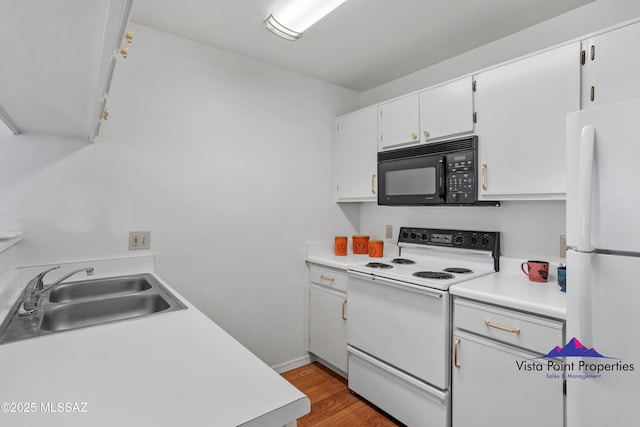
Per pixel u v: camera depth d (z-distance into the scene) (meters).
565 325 1.29
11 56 0.71
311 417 1.97
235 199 2.28
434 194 2.04
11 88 0.92
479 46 2.18
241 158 2.30
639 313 0.97
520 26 1.94
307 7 1.68
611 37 1.39
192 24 1.92
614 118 1.01
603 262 1.03
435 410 1.70
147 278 1.75
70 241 1.72
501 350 1.46
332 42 2.13
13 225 1.58
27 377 0.74
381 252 2.54
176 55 2.04
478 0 1.69
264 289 2.42
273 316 2.46
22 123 1.42
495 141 1.78
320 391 2.25
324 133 2.77
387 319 1.94
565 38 1.81
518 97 1.69
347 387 2.31
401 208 2.67
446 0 1.69
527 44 1.96
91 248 1.77
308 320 2.66
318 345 2.54
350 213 2.95
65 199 1.71
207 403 0.64
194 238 2.11
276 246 2.48
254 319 2.37
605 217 1.03
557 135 1.55
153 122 1.96
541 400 1.34
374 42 2.12
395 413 1.90
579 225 1.05
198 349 0.90
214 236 2.19
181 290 2.06
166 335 0.99
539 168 1.61
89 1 0.49
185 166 2.07
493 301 1.48
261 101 2.40
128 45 1.88
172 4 1.73
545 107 1.59
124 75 1.87
